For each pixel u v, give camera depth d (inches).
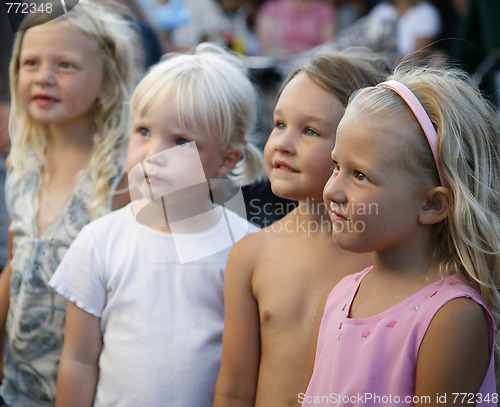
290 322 128.5
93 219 175.3
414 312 106.2
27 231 176.9
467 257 106.9
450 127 106.2
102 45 182.5
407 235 108.0
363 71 131.6
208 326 147.3
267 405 128.0
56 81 174.6
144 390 141.9
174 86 147.7
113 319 147.8
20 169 186.4
